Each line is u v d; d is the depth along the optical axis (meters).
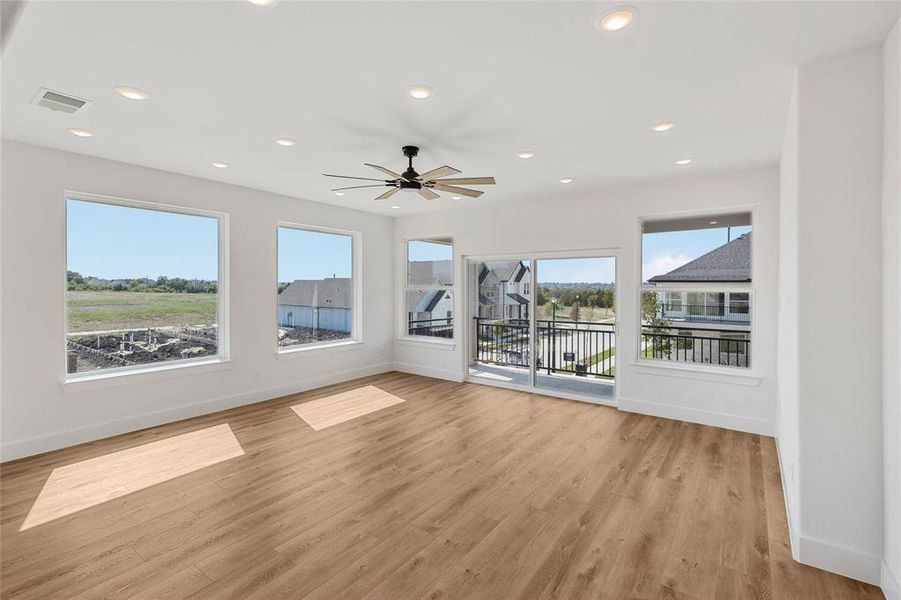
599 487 3.00
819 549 2.15
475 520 2.58
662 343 4.68
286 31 1.90
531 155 3.67
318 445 3.75
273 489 2.95
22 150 3.41
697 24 1.85
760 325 4.03
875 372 2.01
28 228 3.46
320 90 2.48
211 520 2.56
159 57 2.13
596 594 1.97
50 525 2.50
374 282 6.57
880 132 1.98
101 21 1.82
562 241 5.20
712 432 4.09
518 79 2.36
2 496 2.83
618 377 4.84
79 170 3.70
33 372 3.50
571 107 2.72
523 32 1.91
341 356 6.08
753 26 1.86
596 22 1.83
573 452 3.61
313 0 1.68
